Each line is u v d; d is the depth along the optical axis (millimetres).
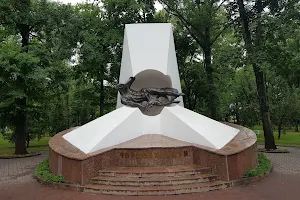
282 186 9508
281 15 17234
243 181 9805
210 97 23188
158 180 9289
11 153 20297
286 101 25406
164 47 14586
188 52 25453
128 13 22078
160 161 10609
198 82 23781
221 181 9609
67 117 28266
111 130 11297
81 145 11297
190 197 8453
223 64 18922
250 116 29234
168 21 25406
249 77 30438
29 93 19344
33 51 18125
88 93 25219
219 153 9867
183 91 24797
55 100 25969
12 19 18656
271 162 13617
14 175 12414
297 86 21922
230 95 32188
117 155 10703
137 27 14898
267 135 19656
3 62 15914
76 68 22438
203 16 22438
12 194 9266
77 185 9484
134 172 9789
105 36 21078
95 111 29672
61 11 19594
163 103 13781
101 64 21891
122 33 21359
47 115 22391
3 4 18016
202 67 23891
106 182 9484
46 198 8664
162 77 14641
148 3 22516
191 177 9562
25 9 19203
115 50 22516
